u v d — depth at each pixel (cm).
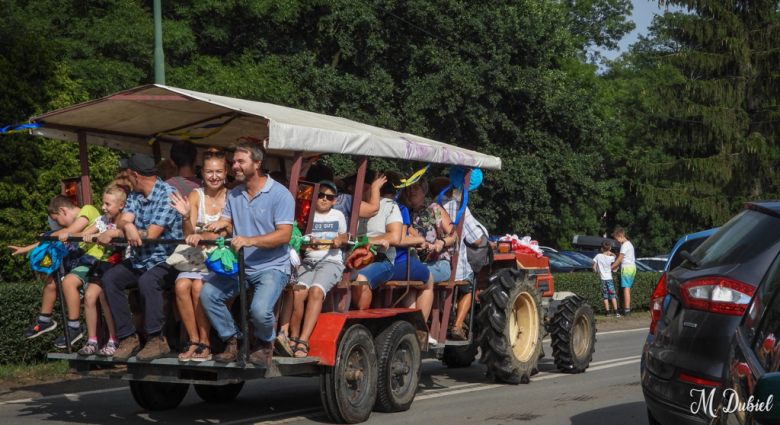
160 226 601
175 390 741
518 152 2709
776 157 3394
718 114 3359
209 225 589
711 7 3362
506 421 683
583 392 839
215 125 716
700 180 3397
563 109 2742
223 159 605
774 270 351
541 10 2739
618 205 4478
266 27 2291
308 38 2438
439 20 2442
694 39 3453
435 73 2458
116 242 593
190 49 2066
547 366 1065
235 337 581
